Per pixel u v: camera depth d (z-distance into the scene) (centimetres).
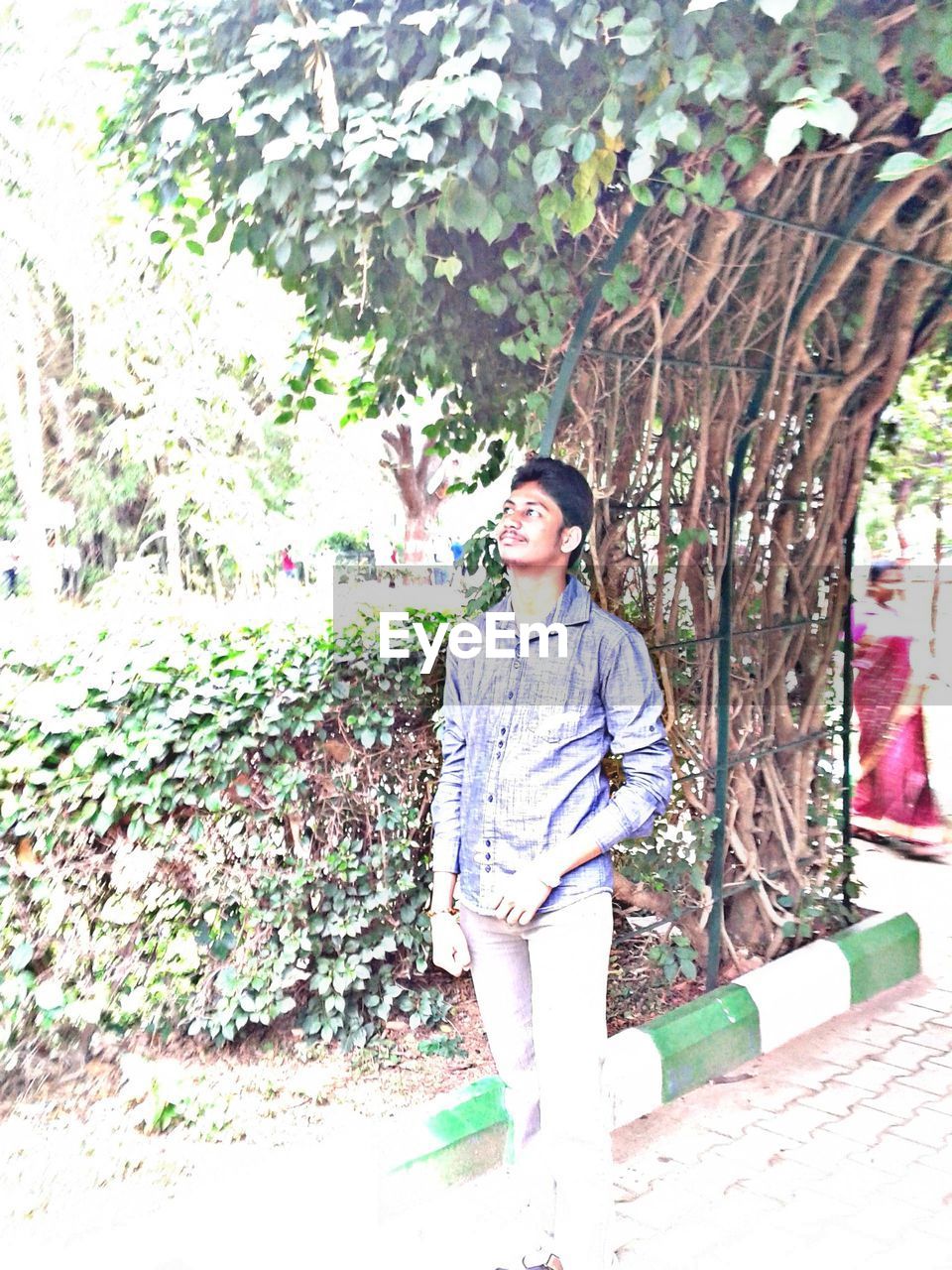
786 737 392
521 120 219
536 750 198
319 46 228
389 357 387
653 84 224
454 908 218
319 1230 238
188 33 258
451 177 232
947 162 289
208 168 282
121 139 293
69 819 304
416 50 240
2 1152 274
